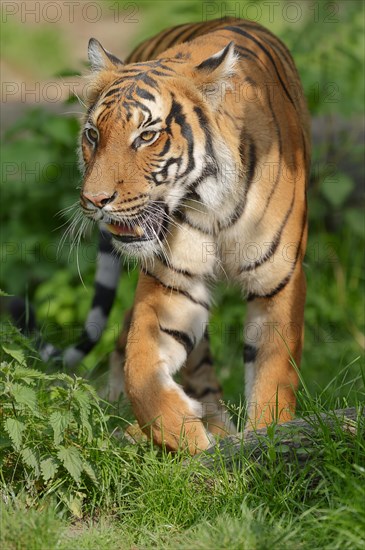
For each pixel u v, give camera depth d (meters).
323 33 14.29
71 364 11.00
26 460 7.50
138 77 8.28
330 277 14.11
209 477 7.64
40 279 14.68
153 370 8.49
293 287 8.88
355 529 6.45
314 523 6.75
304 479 7.32
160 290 8.82
